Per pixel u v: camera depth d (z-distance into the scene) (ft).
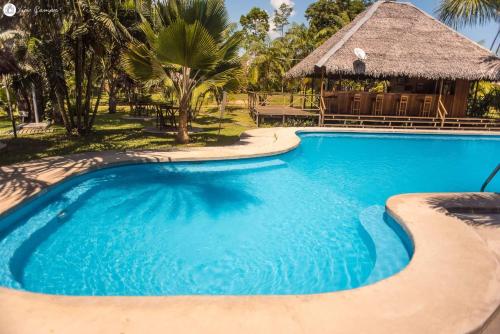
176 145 37.06
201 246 17.94
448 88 59.41
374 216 21.84
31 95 50.39
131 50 34.35
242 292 14.39
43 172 24.06
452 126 57.72
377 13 59.47
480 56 53.47
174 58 32.58
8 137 38.58
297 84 110.63
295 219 21.67
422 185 29.96
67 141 37.35
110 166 27.20
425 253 14.08
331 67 49.93
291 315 9.96
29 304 10.09
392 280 12.03
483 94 74.33
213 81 37.24
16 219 18.35
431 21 59.06
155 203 23.29
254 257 17.07
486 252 14.23
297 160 37.55
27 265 15.84
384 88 80.48
